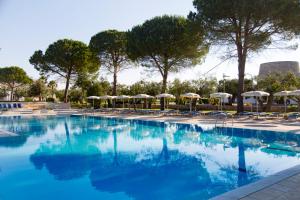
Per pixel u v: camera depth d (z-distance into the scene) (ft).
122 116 71.82
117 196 17.11
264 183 14.08
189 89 99.50
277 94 57.82
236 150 29.81
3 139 39.32
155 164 24.84
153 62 83.97
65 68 113.91
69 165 24.81
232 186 18.44
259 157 26.23
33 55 114.93
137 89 113.39
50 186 19.08
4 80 147.54
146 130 47.50
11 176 21.52
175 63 81.35
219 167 23.26
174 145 33.50
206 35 63.52
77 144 35.22
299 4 51.90
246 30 59.36
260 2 52.90
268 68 141.90
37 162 25.94
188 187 18.54
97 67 115.03
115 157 27.76
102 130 48.49
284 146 30.81
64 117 75.72
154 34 76.28
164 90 82.12
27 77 153.28
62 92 152.25
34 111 93.97
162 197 16.84
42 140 38.47
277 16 53.98
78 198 16.85
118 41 101.60
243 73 62.69
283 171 16.16
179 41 74.13
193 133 42.47
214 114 61.21
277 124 45.93
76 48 110.52
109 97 90.94
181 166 23.94
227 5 56.18
